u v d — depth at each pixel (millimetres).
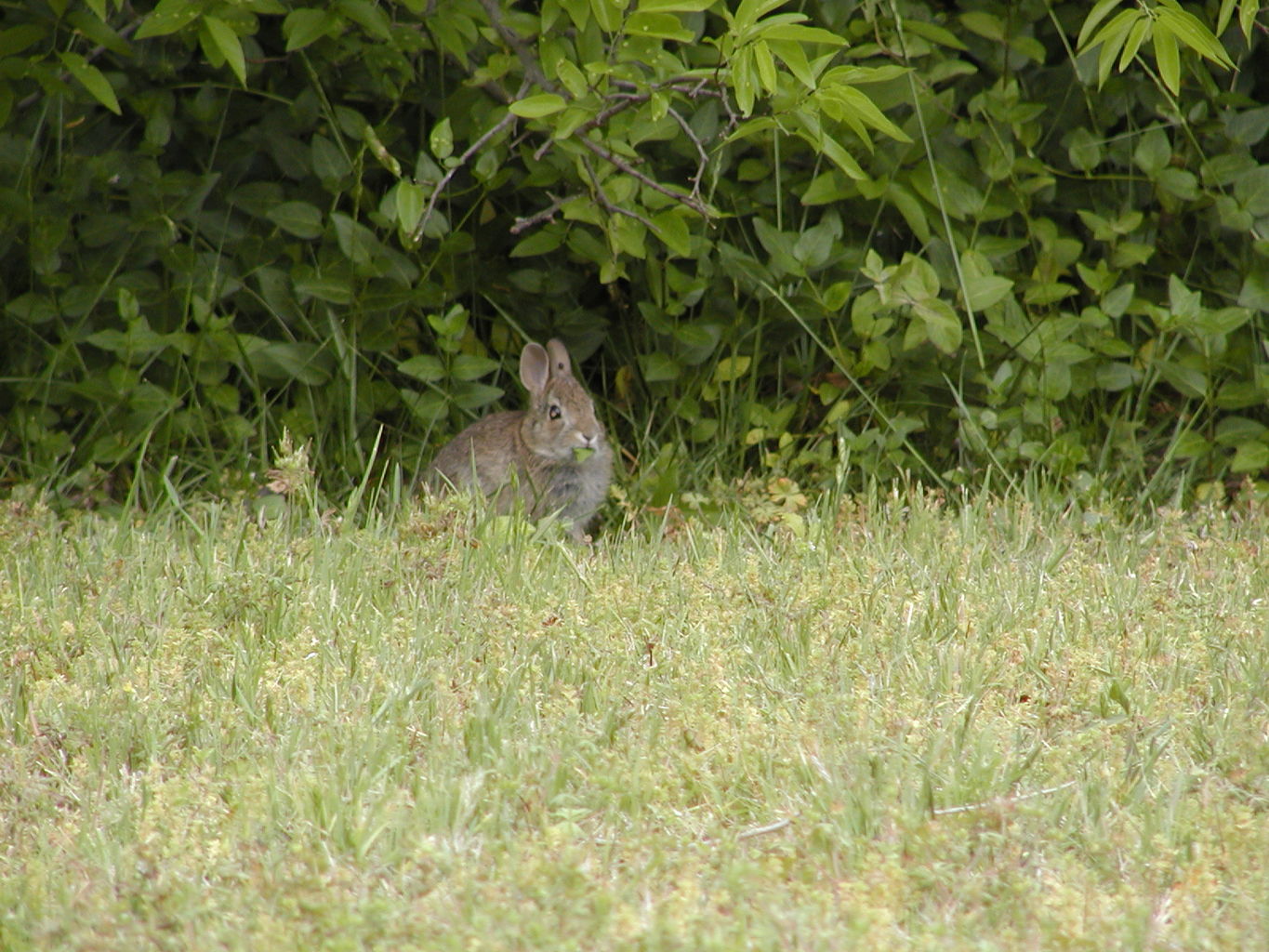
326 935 5219
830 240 11969
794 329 12750
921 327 11703
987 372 12305
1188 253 13062
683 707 7062
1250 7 9773
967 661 7820
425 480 12258
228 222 12727
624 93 10500
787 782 6523
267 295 12430
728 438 12523
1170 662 7957
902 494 12023
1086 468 12195
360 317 12422
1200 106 12367
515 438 12094
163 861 5793
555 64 10602
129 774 6766
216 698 7297
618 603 8609
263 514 10445
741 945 5035
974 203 12203
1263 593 9297
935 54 12391
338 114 12102
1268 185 12031
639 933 5062
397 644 8195
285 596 8781
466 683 7633
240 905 5465
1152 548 10250
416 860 5688
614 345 13297
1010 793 6445
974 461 12133
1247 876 5723
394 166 11148
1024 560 9961
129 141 13023
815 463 12320
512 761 6629
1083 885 5621
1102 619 8602
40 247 12070
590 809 6305
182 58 12695
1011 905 5535
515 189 12336
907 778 6527
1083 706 7340
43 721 7137
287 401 12820
